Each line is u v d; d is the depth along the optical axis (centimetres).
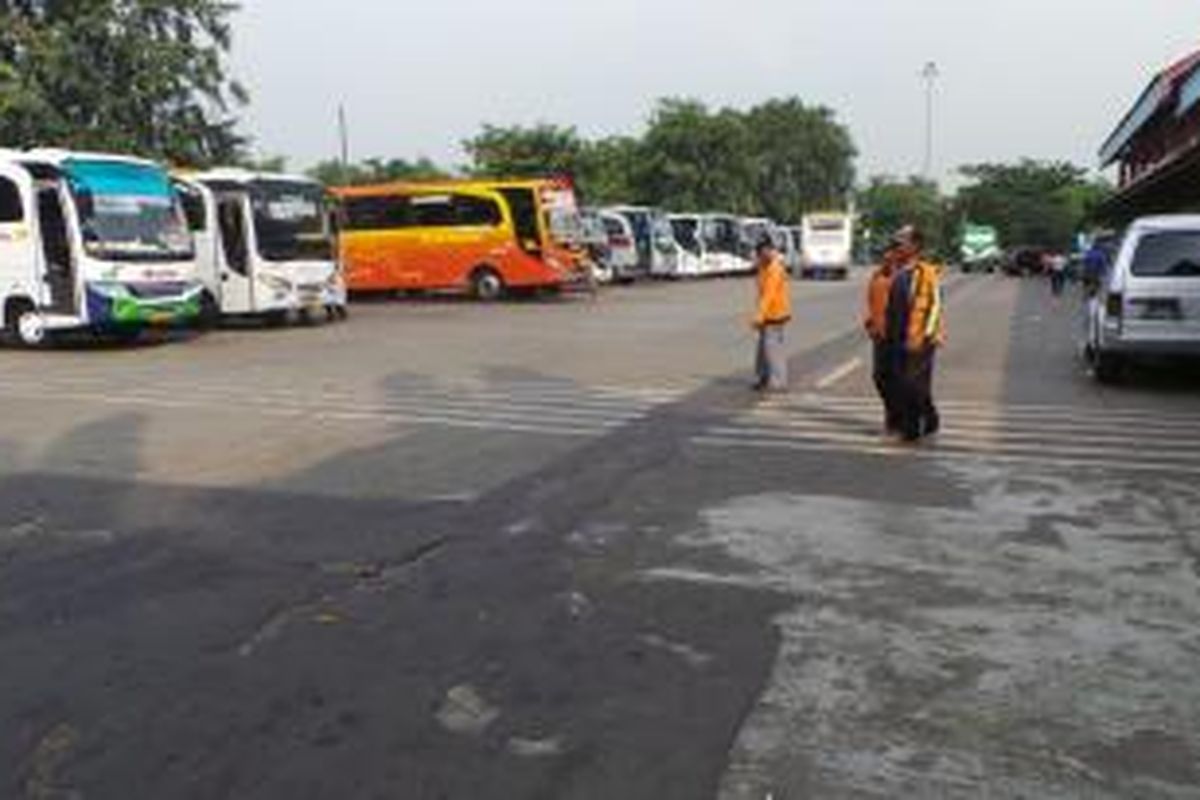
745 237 6278
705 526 975
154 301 2475
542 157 7512
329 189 3369
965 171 12212
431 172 8681
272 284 2998
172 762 563
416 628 737
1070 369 2097
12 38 3981
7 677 660
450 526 972
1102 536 959
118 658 688
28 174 2453
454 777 549
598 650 702
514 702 630
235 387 1825
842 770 557
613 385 1848
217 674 665
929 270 1352
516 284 4112
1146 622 757
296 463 1229
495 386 1834
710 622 750
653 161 8388
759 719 609
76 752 573
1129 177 5853
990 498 1086
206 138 4366
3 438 1378
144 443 1345
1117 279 1828
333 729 598
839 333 2802
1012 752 577
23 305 2483
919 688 650
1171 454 1303
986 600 797
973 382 1902
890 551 909
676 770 556
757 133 10756
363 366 2111
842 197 11681
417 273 4153
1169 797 536
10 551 902
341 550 904
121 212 2462
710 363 2161
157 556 890
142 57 4119
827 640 720
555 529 964
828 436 1395
